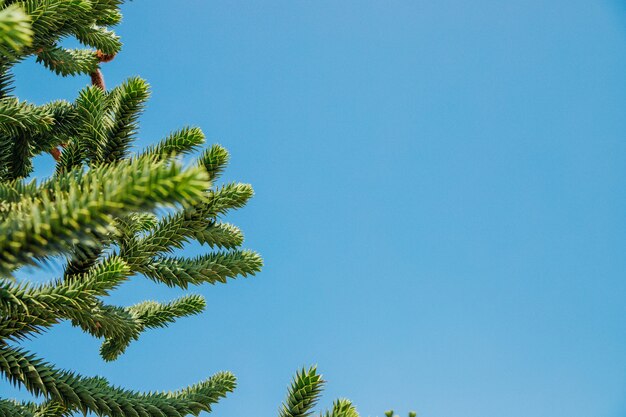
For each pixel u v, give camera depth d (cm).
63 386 302
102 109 397
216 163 384
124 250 373
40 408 365
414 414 205
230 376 376
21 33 143
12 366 288
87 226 157
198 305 435
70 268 340
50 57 424
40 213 157
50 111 414
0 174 386
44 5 307
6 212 184
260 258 415
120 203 157
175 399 342
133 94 372
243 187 407
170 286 388
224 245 410
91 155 390
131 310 407
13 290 281
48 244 154
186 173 159
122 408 315
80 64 450
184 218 386
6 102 340
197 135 370
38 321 297
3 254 149
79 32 417
